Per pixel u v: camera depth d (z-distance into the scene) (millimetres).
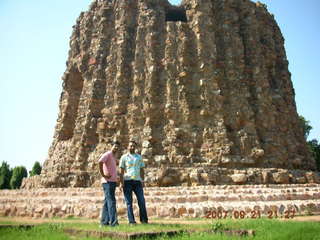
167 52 24656
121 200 14625
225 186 18188
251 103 25172
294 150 25750
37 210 14602
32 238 7664
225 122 23594
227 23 26344
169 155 22328
